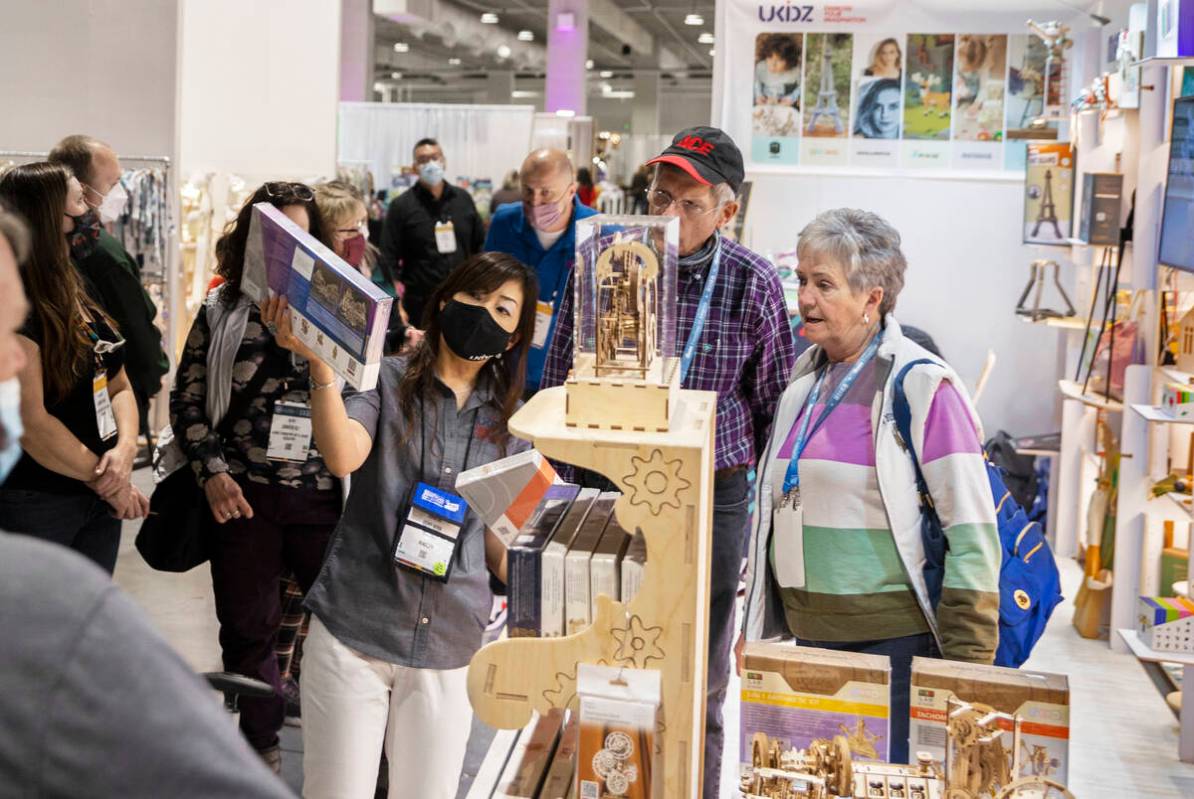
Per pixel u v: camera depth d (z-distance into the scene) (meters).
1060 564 6.26
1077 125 6.00
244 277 2.23
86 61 7.69
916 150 7.01
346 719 2.43
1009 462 6.80
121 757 0.81
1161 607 3.82
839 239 2.30
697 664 1.64
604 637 1.63
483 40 22.44
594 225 1.63
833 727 1.90
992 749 1.82
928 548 2.27
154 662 0.84
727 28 6.99
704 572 1.73
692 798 1.64
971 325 7.23
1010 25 6.82
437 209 7.77
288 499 3.29
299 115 9.35
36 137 7.79
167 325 7.61
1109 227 5.38
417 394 2.47
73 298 2.99
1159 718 4.40
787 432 2.44
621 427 1.62
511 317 2.40
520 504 1.87
